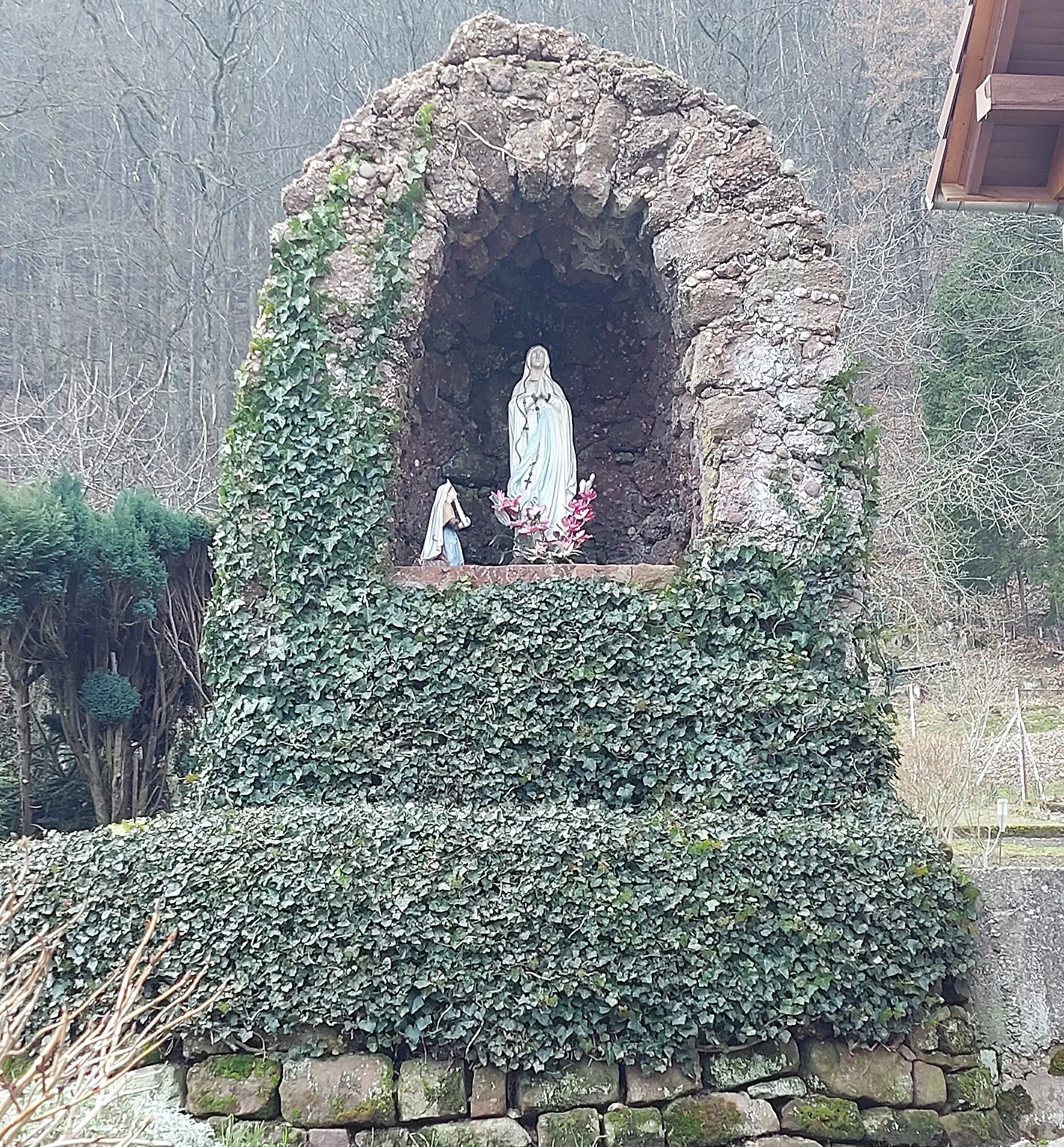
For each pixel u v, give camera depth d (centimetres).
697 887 505
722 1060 495
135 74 1855
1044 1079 516
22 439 1295
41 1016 473
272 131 2023
